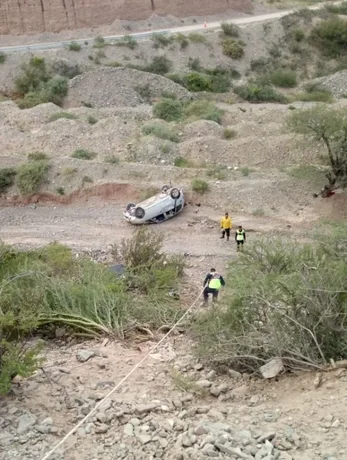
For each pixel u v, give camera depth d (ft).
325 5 186.91
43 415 29.35
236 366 36.58
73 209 85.81
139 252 63.36
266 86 146.72
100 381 33.78
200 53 164.45
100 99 134.51
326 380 32.30
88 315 44.01
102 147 97.45
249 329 36.96
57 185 87.97
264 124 103.60
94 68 153.58
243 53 166.91
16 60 152.46
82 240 77.05
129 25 180.45
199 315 43.14
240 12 193.67
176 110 115.14
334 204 81.41
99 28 179.22
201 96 141.79
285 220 79.97
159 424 27.99
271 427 27.66
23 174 88.02
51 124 103.60
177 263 65.77
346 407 29.07
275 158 93.45
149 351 38.50
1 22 174.29
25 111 112.06
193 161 94.27
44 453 25.99
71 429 28.14
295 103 130.93
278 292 36.58
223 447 25.35
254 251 45.83
